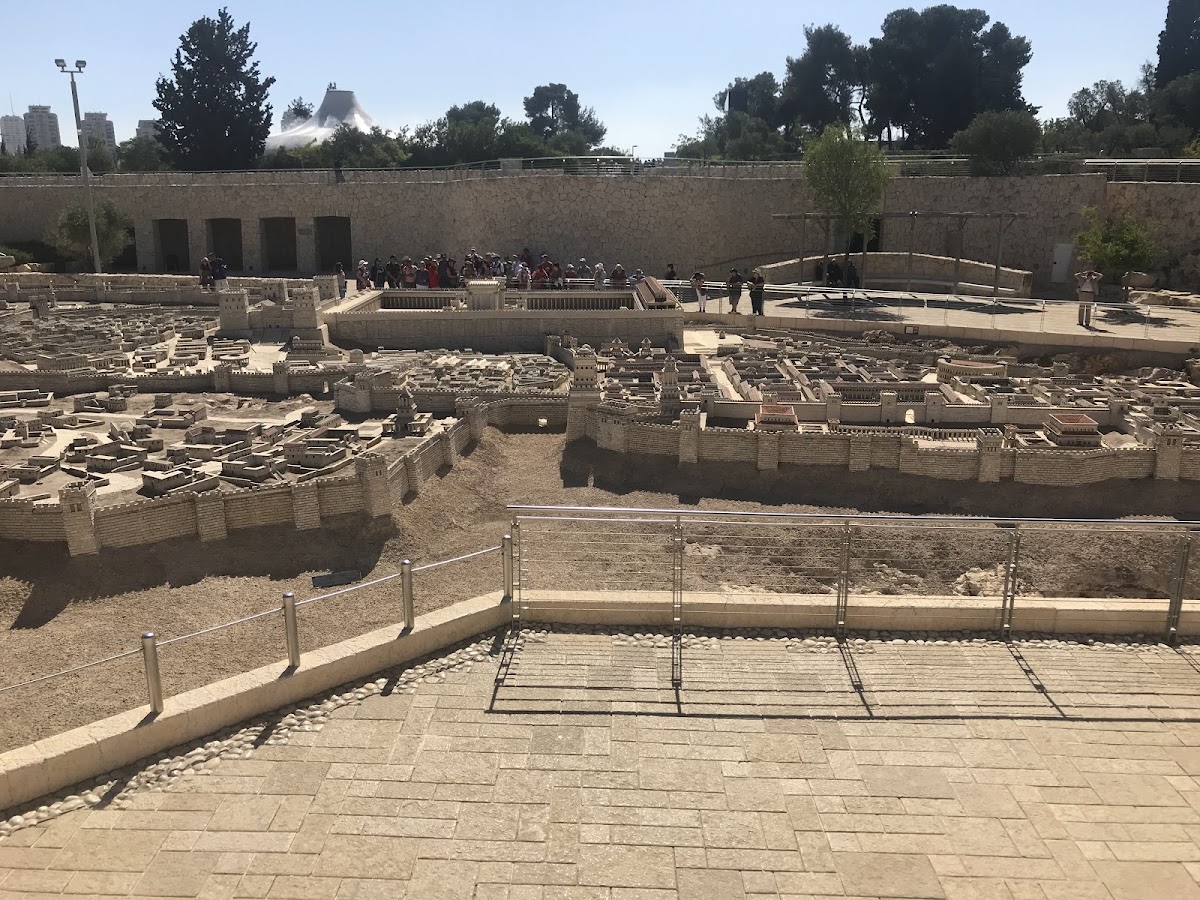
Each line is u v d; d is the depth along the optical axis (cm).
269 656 1767
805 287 4625
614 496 2489
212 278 4600
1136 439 2634
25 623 1862
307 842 771
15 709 1591
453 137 8031
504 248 5619
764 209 5650
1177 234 4928
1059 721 927
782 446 2530
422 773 853
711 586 1986
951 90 7588
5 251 5944
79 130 5106
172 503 2048
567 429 2788
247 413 2889
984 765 859
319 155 8281
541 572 1992
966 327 3812
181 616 1894
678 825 785
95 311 4281
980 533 2138
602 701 963
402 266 4634
